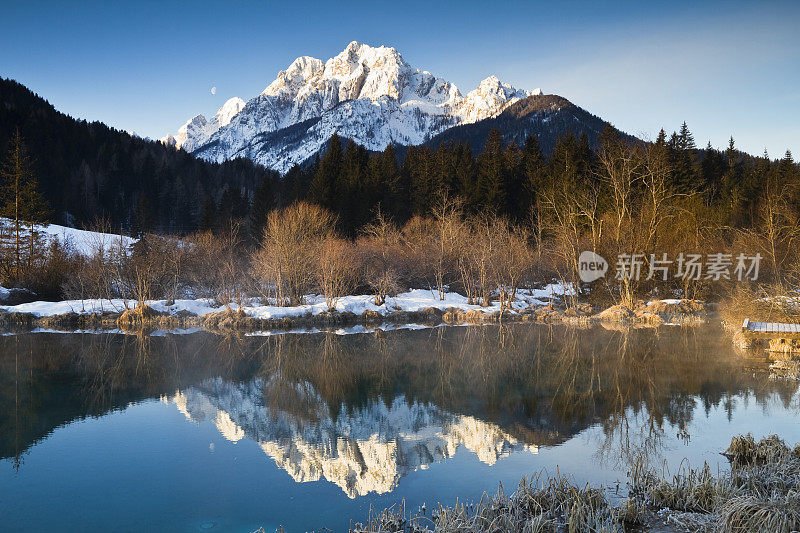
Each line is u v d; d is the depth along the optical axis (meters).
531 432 13.31
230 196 93.06
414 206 68.06
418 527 8.05
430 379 19.64
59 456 12.05
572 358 23.30
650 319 36.72
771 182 60.38
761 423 13.44
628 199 46.69
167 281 45.25
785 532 6.72
